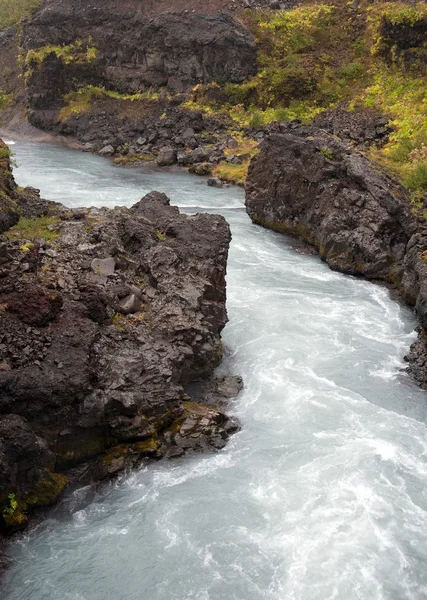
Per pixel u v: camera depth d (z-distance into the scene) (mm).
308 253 35031
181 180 50562
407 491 16438
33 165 54188
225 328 24859
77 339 17156
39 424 15805
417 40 56000
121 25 68312
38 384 15555
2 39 87000
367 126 51500
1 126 75812
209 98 63562
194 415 18453
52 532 14891
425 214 30062
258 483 16578
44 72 70312
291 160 36656
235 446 18047
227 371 21828
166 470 16953
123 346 18469
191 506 15750
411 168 35219
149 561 14172
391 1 64125
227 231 24125
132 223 22922
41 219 23094
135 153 58656
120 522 15250
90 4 70562
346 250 32094
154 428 17688
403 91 54750
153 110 65062
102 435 16891
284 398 20406
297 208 36656
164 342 19297
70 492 16047
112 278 20328
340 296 29172
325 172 34344
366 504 15891
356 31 64000
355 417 19594
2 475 14430
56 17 71500
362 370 22438
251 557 14297
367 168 33062
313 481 16688
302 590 13484
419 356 23141
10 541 14555
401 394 21047
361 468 17203
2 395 15234
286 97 60781
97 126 66062
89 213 24172
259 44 63531
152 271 21297
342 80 59500
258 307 27062
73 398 15992
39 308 17172
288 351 23375
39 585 13500
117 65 69500
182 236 23266
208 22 63781
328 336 24906
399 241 31172
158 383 18062
